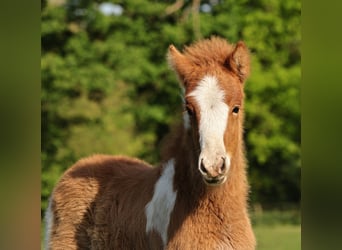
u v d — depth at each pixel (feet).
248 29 90.63
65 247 23.85
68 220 24.08
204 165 17.08
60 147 75.31
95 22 84.38
